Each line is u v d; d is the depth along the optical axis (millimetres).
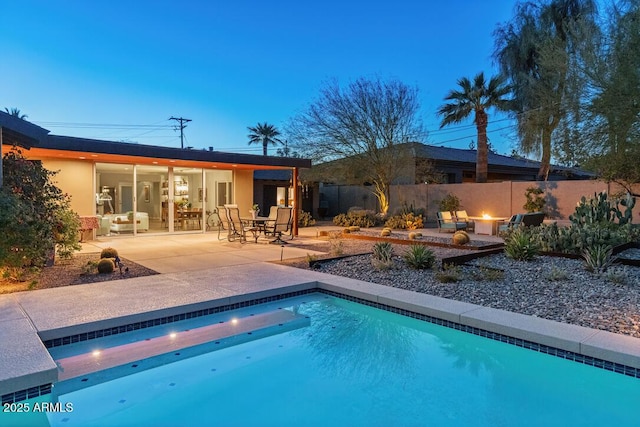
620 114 9875
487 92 17953
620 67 9523
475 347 4477
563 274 6262
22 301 5090
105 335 4465
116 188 12828
